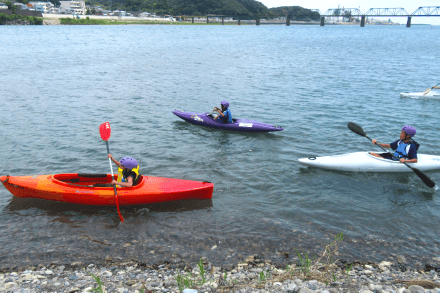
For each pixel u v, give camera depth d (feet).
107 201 20.95
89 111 42.50
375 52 130.21
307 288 13.46
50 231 18.72
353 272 15.47
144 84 60.90
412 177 25.64
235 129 35.78
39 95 50.93
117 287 14.25
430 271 15.62
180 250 17.19
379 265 16.03
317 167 26.81
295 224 19.53
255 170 26.58
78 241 17.88
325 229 19.04
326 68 83.82
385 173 26.23
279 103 47.65
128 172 21.39
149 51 123.13
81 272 15.47
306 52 128.67
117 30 320.29
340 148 31.24
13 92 52.54
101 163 27.32
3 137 32.60
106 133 22.62
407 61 99.55
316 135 34.58
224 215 20.45
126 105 45.88
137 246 17.52
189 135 34.42
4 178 21.71
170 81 64.08
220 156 29.25
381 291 13.51
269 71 78.02
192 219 20.03
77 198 21.06
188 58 102.83
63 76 68.08
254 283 14.49
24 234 18.37
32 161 27.43
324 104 46.93
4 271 15.46
